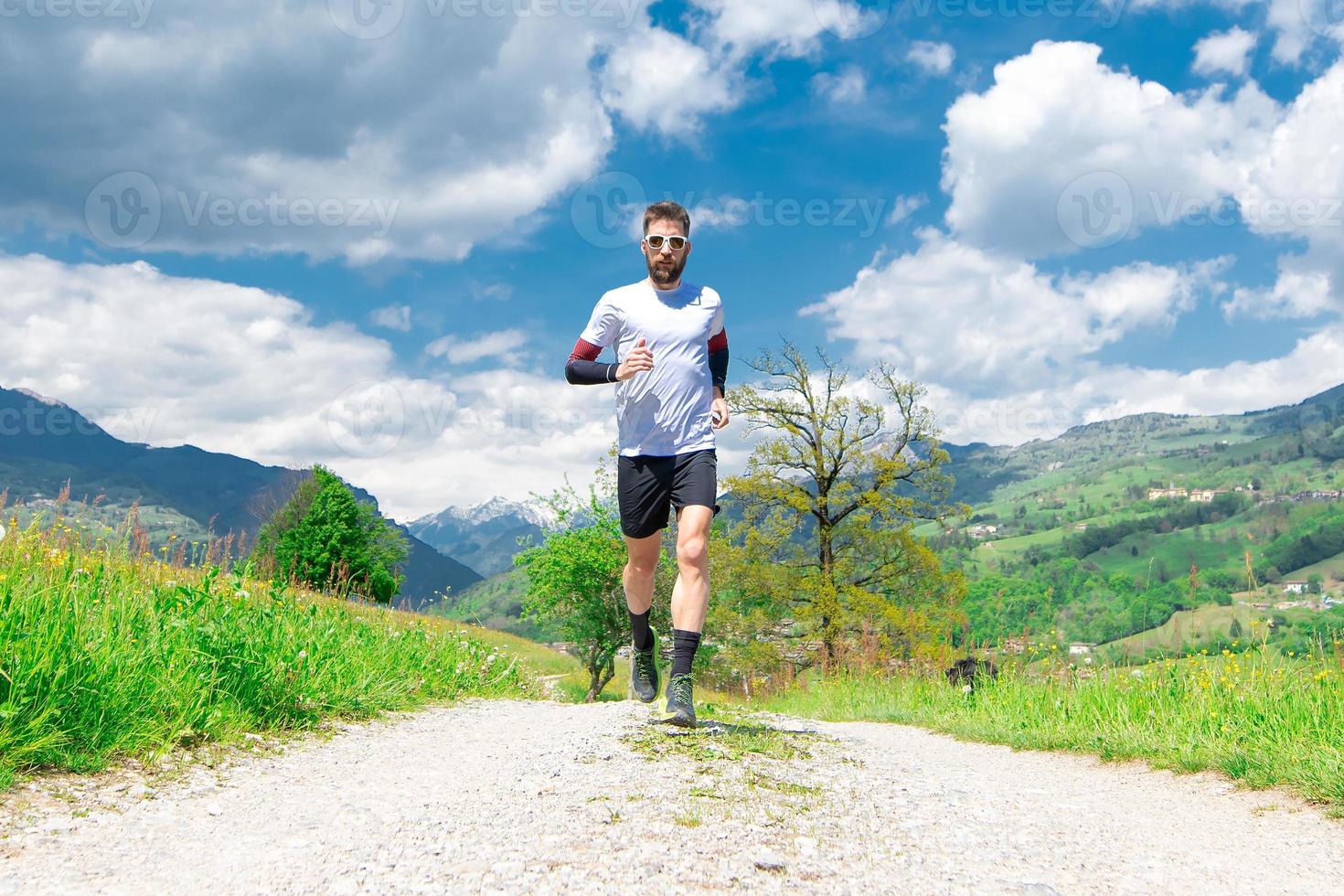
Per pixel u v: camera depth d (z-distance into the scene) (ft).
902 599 91.04
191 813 8.50
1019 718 22.93
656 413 12.87
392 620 26.78
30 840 7.22
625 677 119.03
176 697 12.56
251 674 14.46
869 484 96.78
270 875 6.38
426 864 6.64
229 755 11.51
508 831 7.58
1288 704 17.38
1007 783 13.35
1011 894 6.81
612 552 95.50
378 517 152.97
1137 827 10.28
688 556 12.72
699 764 10.92
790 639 89.20
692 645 12.81
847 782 10.87
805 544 96.78
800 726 18.65
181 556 19.48
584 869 6.59
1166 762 16.02
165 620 14.19
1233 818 11.46
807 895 6.40
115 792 9.11
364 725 15.39
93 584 14.88
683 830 7.81
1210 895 7.38
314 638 18.06
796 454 95.71
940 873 7.25
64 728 10.35
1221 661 20.12
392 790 9.69
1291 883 7.97
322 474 148.15
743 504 97.60
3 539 15.88
